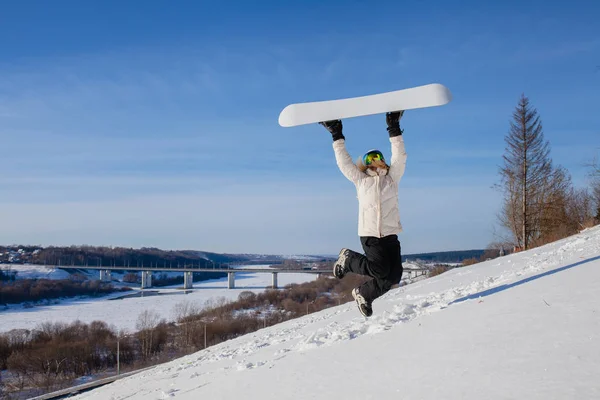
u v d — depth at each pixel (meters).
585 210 28.94
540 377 2.07
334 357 3.40
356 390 2.54
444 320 3.60
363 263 4.32
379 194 4.28
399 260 4.38
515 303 3.51
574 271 4.34
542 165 25.33
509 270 7.69
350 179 4.44
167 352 47.44
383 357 3.05
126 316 77.50
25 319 75.62
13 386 36.44
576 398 1.80
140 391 5.05
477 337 2.88
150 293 119.75
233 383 3.48
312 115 4.40
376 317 4.94
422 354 2.87
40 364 41.31
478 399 2.01
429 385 2.33
